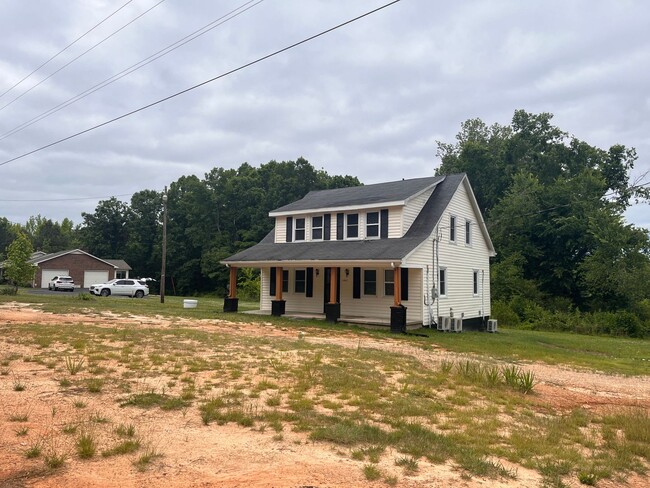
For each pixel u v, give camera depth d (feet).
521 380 31.58
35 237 313.94
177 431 18.80
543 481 16.12
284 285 83.41
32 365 29.17
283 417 21.13
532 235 135.13
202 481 14.34
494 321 81.10
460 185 80.64
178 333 46.32
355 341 50.85
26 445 16.44
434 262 71.56
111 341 39.09
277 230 87.45
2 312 62.49
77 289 173.88
